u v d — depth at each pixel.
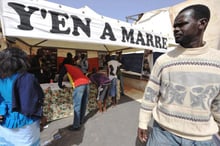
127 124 3.63
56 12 2.59
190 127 1.15
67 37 2.71
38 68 4.36
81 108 3.45
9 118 1.55
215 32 4.85
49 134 3.12
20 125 1.58
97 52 7.67
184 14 1.11
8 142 1.60
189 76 1.11
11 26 2.12
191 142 1.17
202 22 1.09
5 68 1.48
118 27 3.60
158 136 1.33
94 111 4.48
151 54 7.02
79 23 2.88
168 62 1.21
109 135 3.12
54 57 6.19
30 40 4.72
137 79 8.12
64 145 2.75
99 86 4.40
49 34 2.49
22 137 1.61
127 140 2.94
